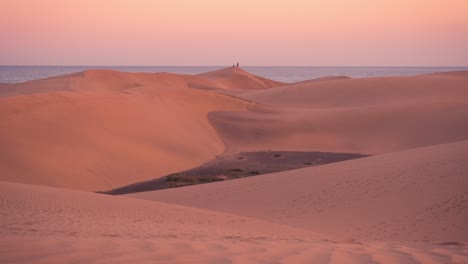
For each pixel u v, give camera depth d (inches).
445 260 219.5
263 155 1738.4
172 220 474.6
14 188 623.2
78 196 617.9
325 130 2030.0
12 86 3688.5
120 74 4323.3
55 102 1630.2
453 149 847.1
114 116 1701.5
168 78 4707.2
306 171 861.2
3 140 1284.4
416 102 2278.5
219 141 1956.2
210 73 6018.7
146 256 201.0
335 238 418.3
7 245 214.7
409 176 683.4
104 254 201.6
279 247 240.2
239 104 2482.8
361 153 1795.0
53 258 190.9
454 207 534.6
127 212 514.0
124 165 1393.9
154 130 1732.3
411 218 524.1
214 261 197.2
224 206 682.8
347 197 641.0
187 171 1456.7
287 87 3415.4
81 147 1403.8
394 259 218.4
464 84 3034.0
